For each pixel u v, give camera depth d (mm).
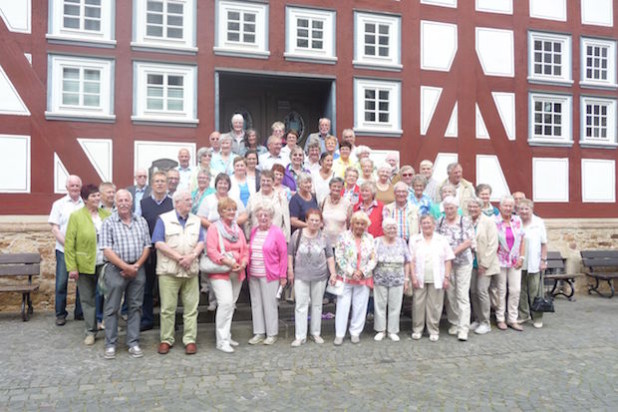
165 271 5410
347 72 9430
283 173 6449
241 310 6660
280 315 6758
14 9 7863
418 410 4074
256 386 4566
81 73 8133
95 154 8156
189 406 4098
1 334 6191
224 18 8789
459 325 6344
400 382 4723
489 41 10367
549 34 10781
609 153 11180
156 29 8492
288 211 6305
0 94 7785
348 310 5988
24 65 7891
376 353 5633
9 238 7727
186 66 8594
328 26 9352
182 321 6398
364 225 5953
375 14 9609
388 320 6238
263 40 8969
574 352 5762
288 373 4926
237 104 9773
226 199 5641
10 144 7809
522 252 6863
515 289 6812
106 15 8258
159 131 8445
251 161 6688
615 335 6535
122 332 6129
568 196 10844
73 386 4484
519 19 10570
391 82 9703
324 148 8180
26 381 4586
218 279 5602
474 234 6398
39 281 7852
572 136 10898
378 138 9602
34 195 7895
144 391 4402
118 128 8258
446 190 6656
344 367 5141
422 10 9914
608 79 11227
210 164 7051
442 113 10000
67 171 8039
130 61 8336
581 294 10352
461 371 5062
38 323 6820
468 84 10188
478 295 6660
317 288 6000
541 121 10766
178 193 5465
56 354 5387
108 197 5961
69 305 7891
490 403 4234
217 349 5641
